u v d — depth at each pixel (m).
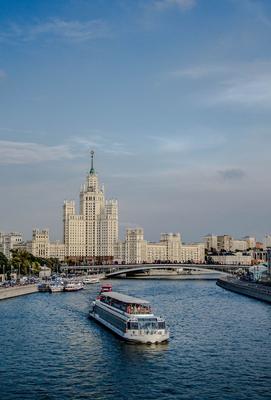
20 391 91.50
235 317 178.25
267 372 103.56
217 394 89.94
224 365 108.94
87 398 87.88
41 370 104.94
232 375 101.44
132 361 112.69
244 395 89.44
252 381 97.44
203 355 118.12
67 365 109.00
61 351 121.88
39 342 131.88
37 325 158.00
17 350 122.38
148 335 129.88
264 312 192.38
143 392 91.06
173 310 199.00
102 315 160.50
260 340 135.12
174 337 139.75
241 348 125.25
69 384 95.69
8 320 166.88
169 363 110.94
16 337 137.75
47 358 114.94
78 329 152.12
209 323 164.12
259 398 87.88
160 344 130.12
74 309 198.25
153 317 134.12
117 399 87.31
